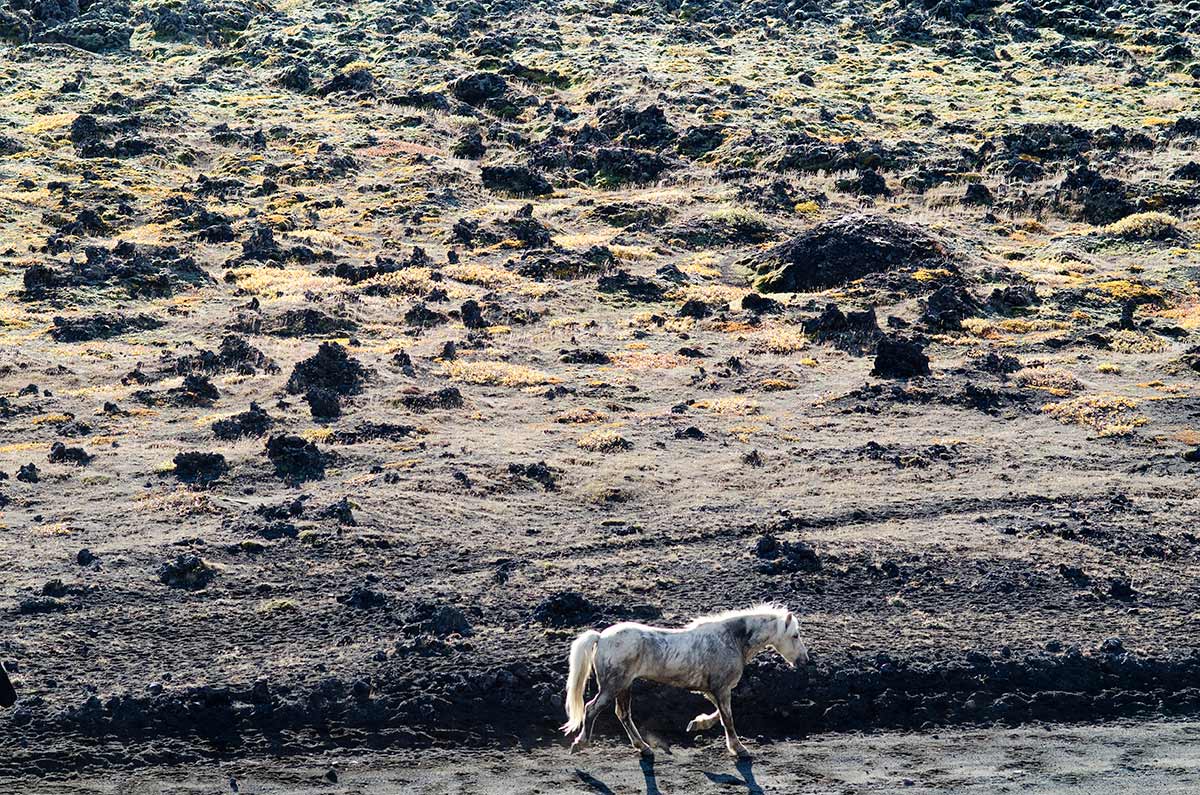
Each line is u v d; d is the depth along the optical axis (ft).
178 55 471.62
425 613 87.25
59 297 212.84
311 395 152.35
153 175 313.73
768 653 81.15
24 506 116.26
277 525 105.70
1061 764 69.46
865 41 499.10
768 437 144.56
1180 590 94.79
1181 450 137.39
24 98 386.52
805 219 285.84
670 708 76.07
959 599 92.63
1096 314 214.07
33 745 69.15
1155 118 363.97
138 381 168.04
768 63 458.50
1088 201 290.56
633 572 97.25
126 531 107.14
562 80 430.61
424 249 259.19
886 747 72.69
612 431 145.28
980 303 216.95
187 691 74.28
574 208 297.94
